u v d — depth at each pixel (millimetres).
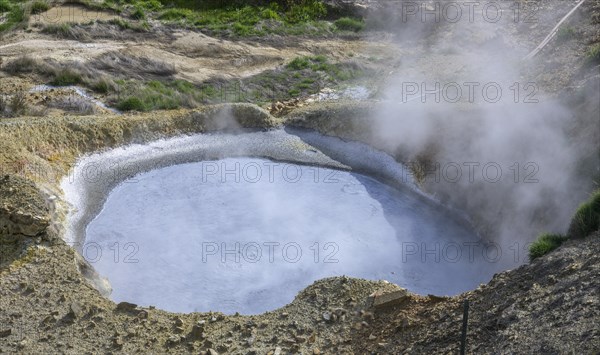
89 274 16344
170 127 23000
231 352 13531
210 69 27000
